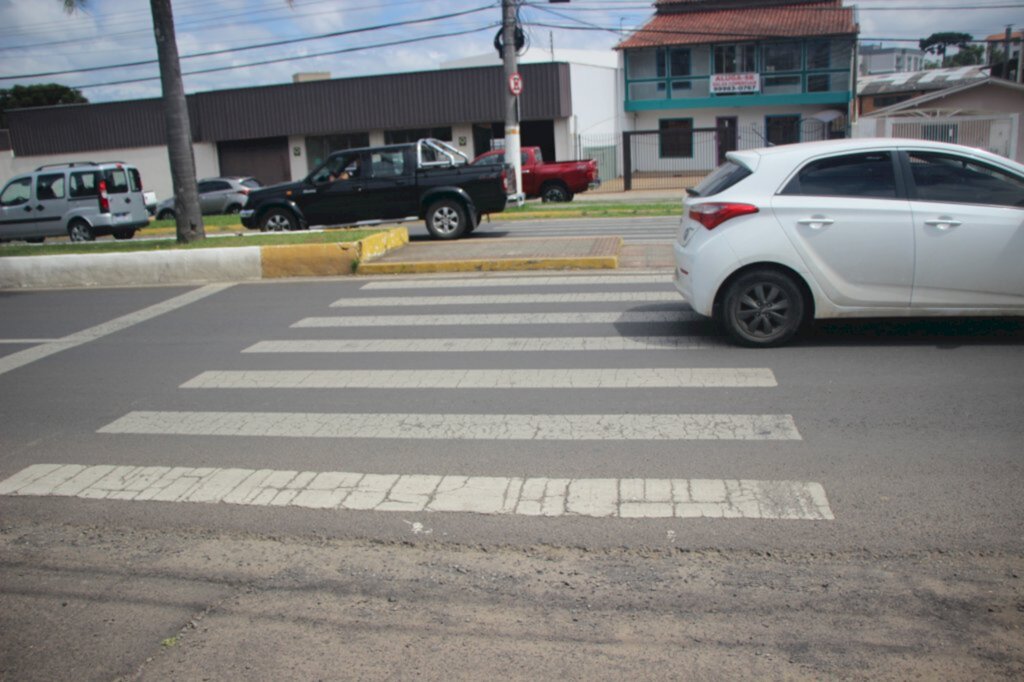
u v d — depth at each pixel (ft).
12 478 18.26
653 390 21.80
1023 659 11.10
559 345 26.50
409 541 14.78
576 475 16.99
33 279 42.86
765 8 138.51
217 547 14.96
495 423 20.04
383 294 35.91
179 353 27.94
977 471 16.33
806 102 130.41
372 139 129.80
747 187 24.61
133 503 16.83
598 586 13.17
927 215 23.71
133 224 69.31
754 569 13.43
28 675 11.58
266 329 30.66
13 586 13.98
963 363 22.75
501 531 14.93
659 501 15.72
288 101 128.98
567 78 121.49
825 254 24.12
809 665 11.10
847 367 22.90
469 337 28.02
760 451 17.71
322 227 56.80
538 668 11.27
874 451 17.43
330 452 18.81
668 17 141.59
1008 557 13.44
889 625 11.91
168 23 46.96
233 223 74.54
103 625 12.77
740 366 23.41
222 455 18.98
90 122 135.33
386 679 11.17
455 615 12.60
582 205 81.41
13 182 67.62
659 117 138.51
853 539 14.14
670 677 10.97
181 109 47.73
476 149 126.93
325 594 13.32
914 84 151.94
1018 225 23.47
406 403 21.81
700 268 24.89
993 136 102.83
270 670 11.47
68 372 26.32
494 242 46.88
